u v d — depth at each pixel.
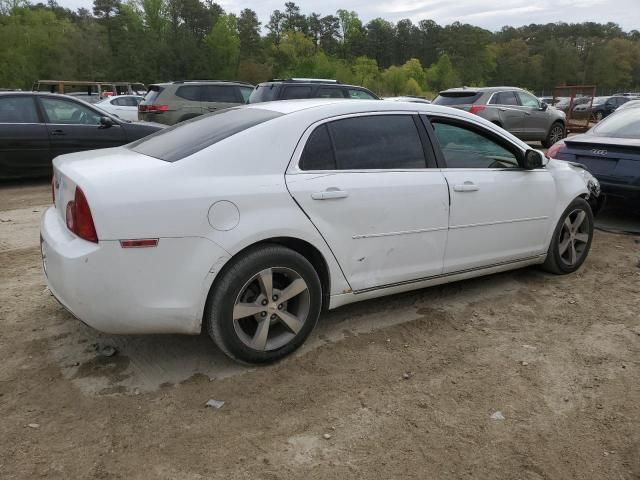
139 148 3.70
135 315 2.96
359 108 3.74
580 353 3.63
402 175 3.77
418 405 3.03
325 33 106.00
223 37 77.19
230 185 3.12
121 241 2.85
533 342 3.78
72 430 2.78
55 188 3.54
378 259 3.71
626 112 7.21
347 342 3.72
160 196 2.93
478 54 114.69
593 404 3.07
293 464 2.56
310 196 3.35
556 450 2.69
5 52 61.91
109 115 10.13
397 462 2.59
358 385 3.21
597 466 2.59
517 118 14.73
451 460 2.61
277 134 3.36
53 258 3.02
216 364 3.41
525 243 4.60
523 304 4.41
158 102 13.78
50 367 3.36
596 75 116.44
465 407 3.02
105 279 2.87
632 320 4.13
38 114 9.39
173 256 2.96
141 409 2.95
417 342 3.75
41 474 2.48
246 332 3.42
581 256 5.14
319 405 3.02
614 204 6.45
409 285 3.96
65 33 67.81
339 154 3.56
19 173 9.34
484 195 4.17
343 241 3.52
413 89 86.06
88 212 2.86
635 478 2.52
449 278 4.19
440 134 4.09
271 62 82.81
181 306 3.02
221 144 3.23
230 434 2.76
